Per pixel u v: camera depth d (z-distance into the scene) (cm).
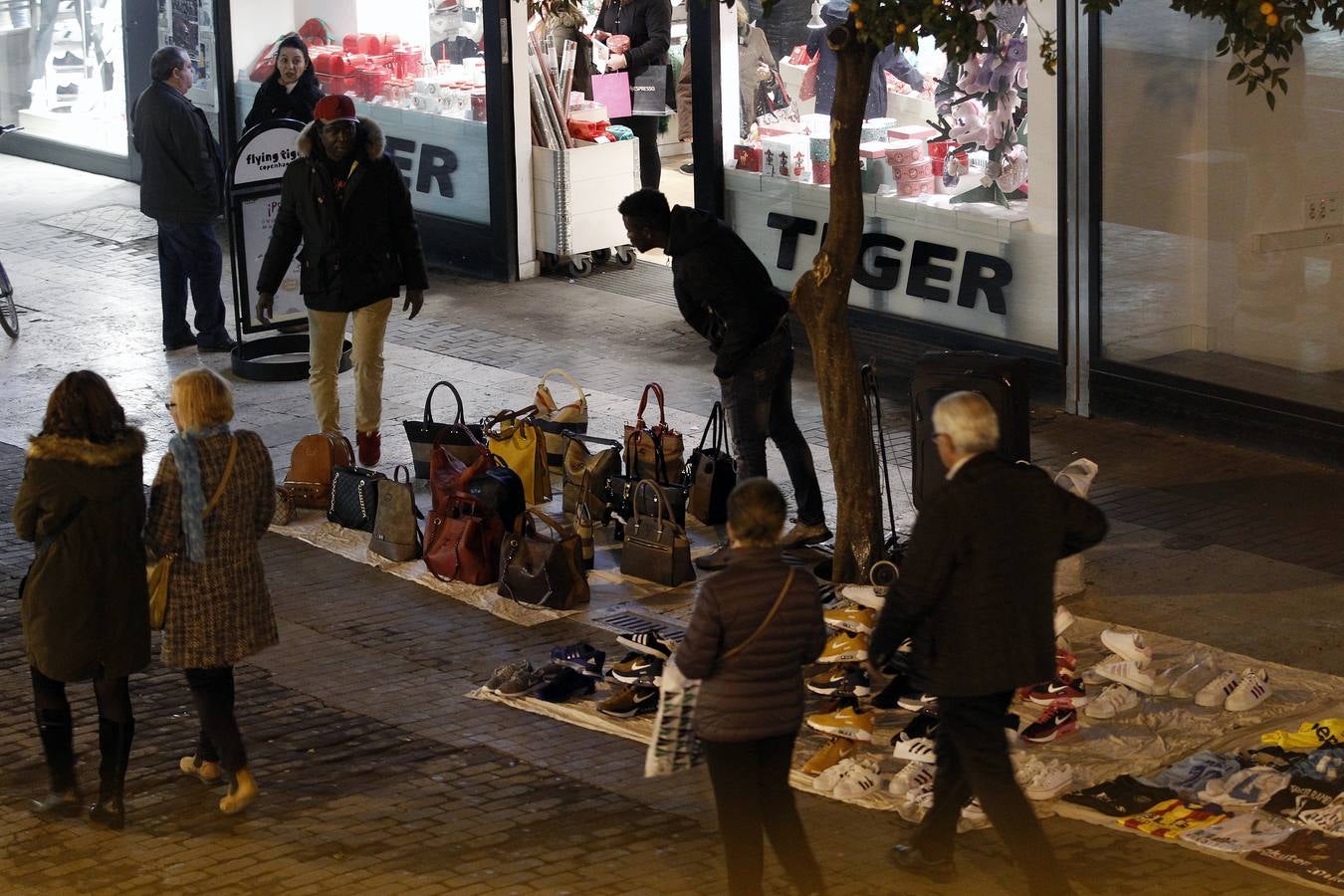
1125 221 2556
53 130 4669
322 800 1516
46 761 1543
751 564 1221
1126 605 1948
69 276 3600
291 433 2622
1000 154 2714
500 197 3481
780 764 1237
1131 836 1418
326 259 2392
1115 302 2597
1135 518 2225
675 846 1412
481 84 3469
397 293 2461
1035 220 2683
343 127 2364
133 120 3020
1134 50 2489
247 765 1484
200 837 1449
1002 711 1270
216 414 1438
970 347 2811
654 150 3800
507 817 1475
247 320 2884
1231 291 2477
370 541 2172
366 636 1916
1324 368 2406
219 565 1443
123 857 1416
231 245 2848
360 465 2478
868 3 1639
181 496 1420
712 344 2130
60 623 1420
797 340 3034
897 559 1947
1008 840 1255
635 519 2062
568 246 3522
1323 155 2362
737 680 1215
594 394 2777
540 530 2167
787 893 1330
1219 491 2314
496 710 1720
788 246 3064
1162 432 2567
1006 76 2675
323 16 3866
